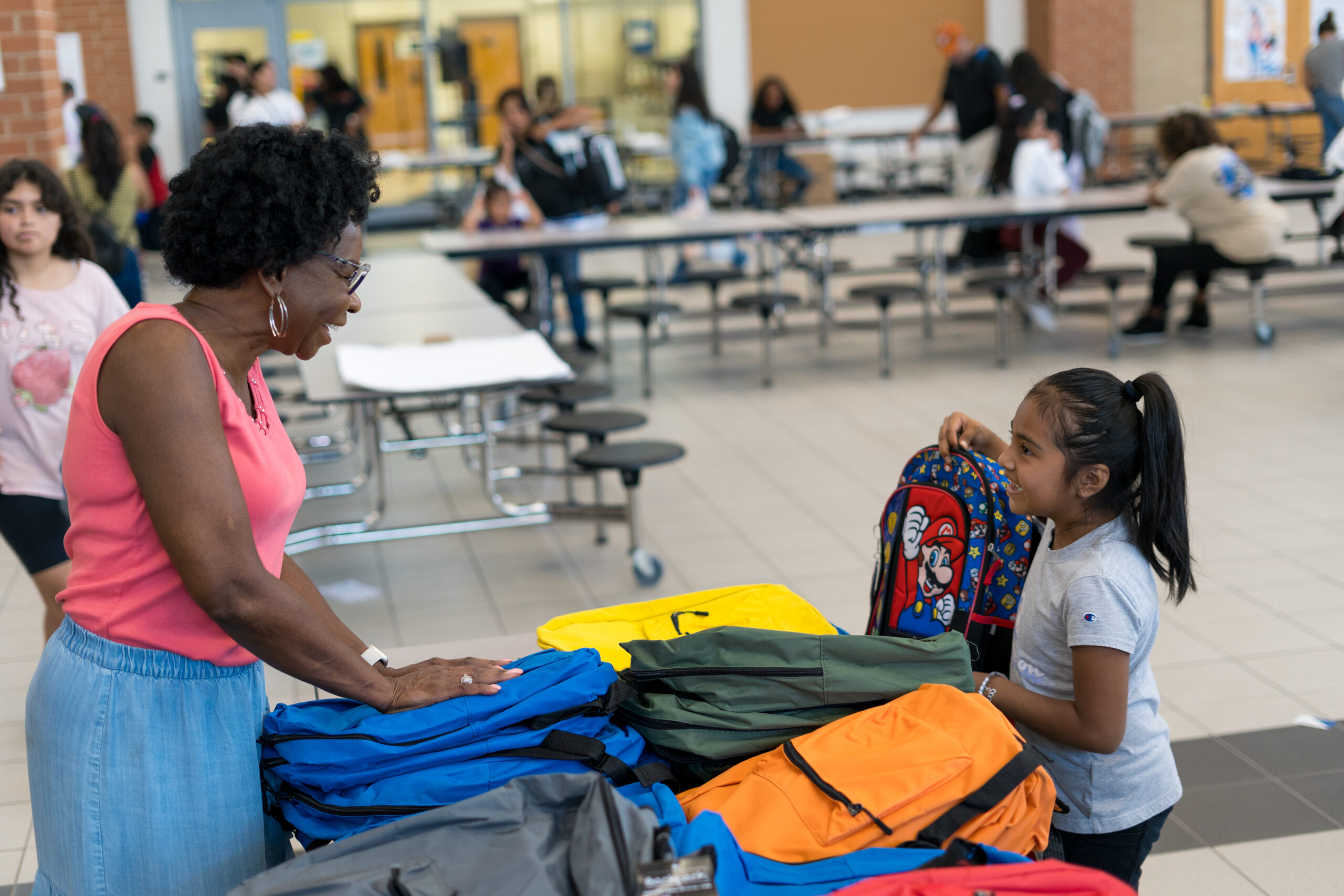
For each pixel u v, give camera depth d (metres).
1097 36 13.71
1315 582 3.81
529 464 5.54
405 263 6.51
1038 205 7.09
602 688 1.64
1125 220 11.76
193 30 13.12
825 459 5.35
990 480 1.93
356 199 1.43
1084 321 7.93
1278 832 2.58
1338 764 2.82
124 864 1.43
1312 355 6.64
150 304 1.39
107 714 1.41
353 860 1.34
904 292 6.61
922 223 6.83
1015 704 1.68
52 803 1.46
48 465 2.97
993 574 1.92
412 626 3.83
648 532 4.59
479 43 13.84
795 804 1.49
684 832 1.39
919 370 6.86
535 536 4.63
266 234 1.36
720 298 9.42
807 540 4.41
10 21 6.11
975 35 14.37
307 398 3.62
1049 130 8.32
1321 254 7.72
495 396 4.85
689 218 7.67
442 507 4.95
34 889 1.53
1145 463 1.65
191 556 1.33
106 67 12.91
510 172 7.56
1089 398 1.64
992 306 8.52
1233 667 3.31
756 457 5.44
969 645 1.89
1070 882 1.27
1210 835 2.58
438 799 1.50
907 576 1.99
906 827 1.46
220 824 1.45
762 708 1.67
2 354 2.91
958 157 9.75
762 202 12.43
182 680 1.43
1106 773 1.71
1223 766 2.84
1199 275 7.17
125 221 6.19
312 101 13.28
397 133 13.89
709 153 9.34
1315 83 9.47
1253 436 5.29
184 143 13.27
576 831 1.33
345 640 1.69
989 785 1.48
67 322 2.96
